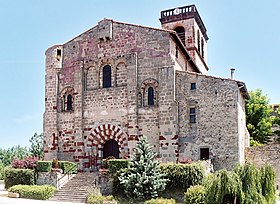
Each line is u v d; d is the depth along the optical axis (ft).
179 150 114.01
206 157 111.55
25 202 91.30
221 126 111.14
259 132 181.27
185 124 114.93
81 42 132.16
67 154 127.13
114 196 100.01
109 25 127.95
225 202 72.69
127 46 124.88
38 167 111.14
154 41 121.29
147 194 96.12
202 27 179.32
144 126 118.52
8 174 114.11
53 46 134.82
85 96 128.47
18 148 267.80
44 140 130.31
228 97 111.65
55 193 104.83
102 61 127.75
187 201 87.86
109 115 123.85
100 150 124.47
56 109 130.82
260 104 186.09
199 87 115.24
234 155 108.58
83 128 126.62
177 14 170.19
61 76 133.18
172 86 116.37
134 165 99.96
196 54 166.61
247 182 73.15
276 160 122.31
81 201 99.14
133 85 120.98
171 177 98.07
